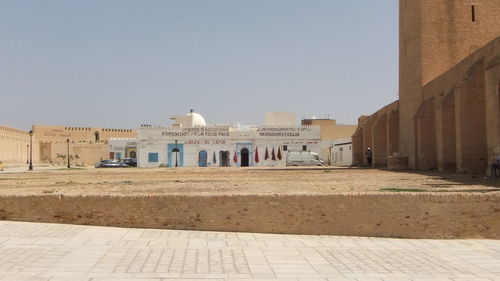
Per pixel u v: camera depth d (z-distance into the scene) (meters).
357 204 12.59
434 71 32.53
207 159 63.22
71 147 96.25
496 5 32.47
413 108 34.22
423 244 11.60
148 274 8.35
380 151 41.56
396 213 12.54
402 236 12.53
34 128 101.38
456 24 32.47
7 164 74.44
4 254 9.73
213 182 20.91
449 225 12.48
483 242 11.96
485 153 24.86
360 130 49.53
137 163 63.12
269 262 9.42
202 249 10.53
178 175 29.28
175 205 12.88
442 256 10.20
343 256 10.09
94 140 105.50
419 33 32.91
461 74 26.64
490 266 9.28
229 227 12.76
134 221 13.02
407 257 10.06
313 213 12.63
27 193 14.06
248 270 8.75
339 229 12.60
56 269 8.57
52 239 11.30
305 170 36.41
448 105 27.45
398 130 38.53
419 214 12.51
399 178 22.06
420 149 31.42
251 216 12.70
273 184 18.83
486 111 23.17
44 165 79.81
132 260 9.37
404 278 8.32
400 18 37.53
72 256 9.61
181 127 63.38
